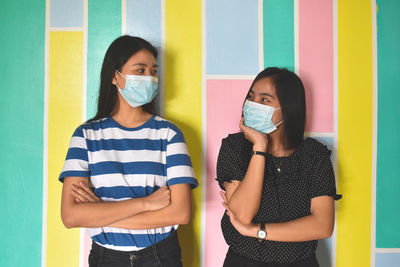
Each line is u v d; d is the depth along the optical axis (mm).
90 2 1612
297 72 1638
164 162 1308
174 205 1215
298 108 1316
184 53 1622
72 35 1611
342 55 1641
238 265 1262
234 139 1378
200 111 1624
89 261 1281
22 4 1609
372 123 1642
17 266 1584
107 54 1371
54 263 1590
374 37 1645
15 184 1592
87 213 1162
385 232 1642
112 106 1392
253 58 1630
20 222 1587
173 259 1283
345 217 1641
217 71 1624
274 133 1371
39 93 1605
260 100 1336
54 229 1591
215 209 1616
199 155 1621
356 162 1643
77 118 1606
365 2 1646
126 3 1615
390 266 1642
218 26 1627
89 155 1265
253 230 1210
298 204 1265
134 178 1256
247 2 1632
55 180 1595
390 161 1644
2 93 1599
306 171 1283
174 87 1621
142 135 1323
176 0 1622
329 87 1641
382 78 1644
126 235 1226
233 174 1325
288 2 1640
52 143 1601
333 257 1634
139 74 1326
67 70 1609
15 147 1596
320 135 1641
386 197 1645
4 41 1604
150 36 1618
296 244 1240
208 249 1610
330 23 1640
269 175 1290
